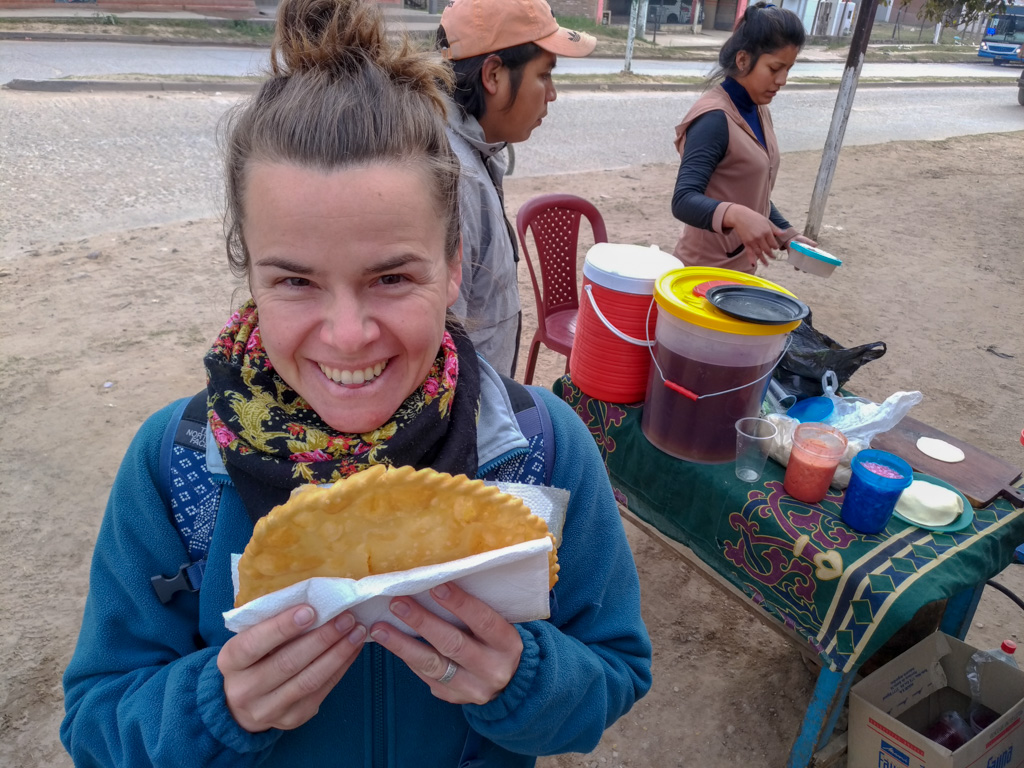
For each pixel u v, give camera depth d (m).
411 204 0.76
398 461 0.85
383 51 0.82
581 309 2.30
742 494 1.93
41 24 14.82
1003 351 5.07
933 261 6.75
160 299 4.83
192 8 19.17
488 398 0.99
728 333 1.79
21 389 3.85
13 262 5.20
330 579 0.73
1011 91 20.75
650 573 3.00
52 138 7.85
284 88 0.79
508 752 1.04
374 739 0.97
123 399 3.82
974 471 2.01
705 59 22.16
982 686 2.09
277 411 0.88
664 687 2.52
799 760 2.04
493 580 0.76
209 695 0.79
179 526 0.91
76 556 2.89
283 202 0.73
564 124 11.51
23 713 2.29
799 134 12.48
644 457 2.16
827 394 2.21
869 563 1.71
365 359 0.80
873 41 33.72
